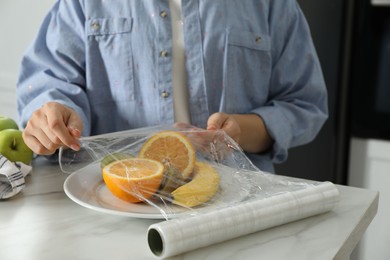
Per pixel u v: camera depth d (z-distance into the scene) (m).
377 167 1.70
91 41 1.17
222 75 1.16
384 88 1.64
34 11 1.89
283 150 1.15
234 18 1.15
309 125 1.20
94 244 0.66
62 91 1.15
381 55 1.62
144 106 1.17
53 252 0.64
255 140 1.12
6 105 2.03
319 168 1.71
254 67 1.18
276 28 1.20
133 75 1.16
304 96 1.24
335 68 1.66
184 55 1.15
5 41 1.97
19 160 0.94
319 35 1.62
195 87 1.15
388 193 1.70
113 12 1.16
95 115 1.20
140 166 0.78
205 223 0.64
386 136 1.67
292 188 0.78
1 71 2.01
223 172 0.82
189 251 0.65
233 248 0.66
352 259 1.77
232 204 0.72
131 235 0.69
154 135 0.84
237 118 1.09
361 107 1.68
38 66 1.21
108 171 0.77
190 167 0.80
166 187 0.75
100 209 0.72
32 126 0.91
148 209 0.74
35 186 0.87
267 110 1.15
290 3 1.21
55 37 1.19
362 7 1.61
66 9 1.20
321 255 0.64
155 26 1.14
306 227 0.72
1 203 0.79
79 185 0.81
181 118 1.17
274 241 0.68
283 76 1.22
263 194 0.76
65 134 0.85
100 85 1.19
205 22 1.14
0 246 0.65
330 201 0.75
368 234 1.74
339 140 1.71
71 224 0.72
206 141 0.88
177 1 1.15
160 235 0.63
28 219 0.74
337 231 0.71
